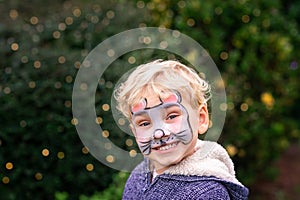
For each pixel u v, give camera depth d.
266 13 4.64
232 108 3.93
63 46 3.95
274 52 4.50
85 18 4.14
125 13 4.12
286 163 5.80
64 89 3.62
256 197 4.84
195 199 1.72
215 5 4.27
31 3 4.31
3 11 4.20
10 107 3.53
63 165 3.62
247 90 4.30
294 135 5.54
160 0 4.19
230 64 4.12
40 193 3.65
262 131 4.45
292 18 6.10
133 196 1.96
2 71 3.66
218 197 1.72
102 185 3.69
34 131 3.56
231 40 4.32
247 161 4.46
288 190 5.09
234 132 4.05
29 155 3.59
